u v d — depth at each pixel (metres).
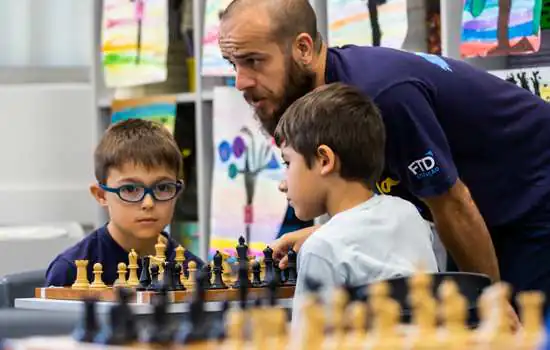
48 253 5.57
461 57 4.03
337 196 2.56
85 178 5.86
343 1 4.35
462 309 1.44
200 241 5.00
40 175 5.85
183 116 5.24
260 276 2.73
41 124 5.85
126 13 5.18
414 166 2.64
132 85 5.23
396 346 1.39
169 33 5.27
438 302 1.65
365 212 2.47
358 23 4.30
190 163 5.23
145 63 5.11
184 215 5.20
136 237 3.39
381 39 4.24
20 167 5.85
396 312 1.49
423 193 2.66
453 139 2.84
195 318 1.62
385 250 2.42
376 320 1.46
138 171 3.38
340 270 2.37
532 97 2.95
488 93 2.86
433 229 3.50
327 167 2.54
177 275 2.50
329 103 2.55
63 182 5.85
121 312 1.62
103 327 1.69
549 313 1.52
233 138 4.78
